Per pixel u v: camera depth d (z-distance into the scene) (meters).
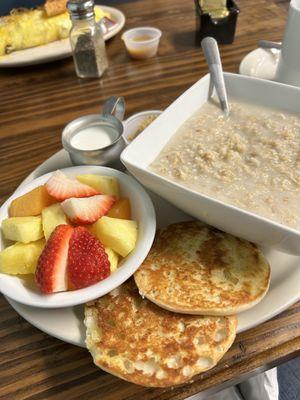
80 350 0.20
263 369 0.19
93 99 0.37
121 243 0.21
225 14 0.39
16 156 0.31
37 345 0.20
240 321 0.19
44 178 0.25
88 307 0.20
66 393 0.19
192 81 0.37
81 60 0.38
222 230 0.23
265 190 0.22
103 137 0.28
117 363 0.18
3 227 0.22
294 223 0.20
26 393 0.19
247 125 0.26
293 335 0.20
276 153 0.24
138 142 0.23
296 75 0.30
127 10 0.50
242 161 0.24
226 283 0.20
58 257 0.20
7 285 0.20
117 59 0.42
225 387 0.19
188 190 0.20
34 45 0.42
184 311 0.19
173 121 0.26
